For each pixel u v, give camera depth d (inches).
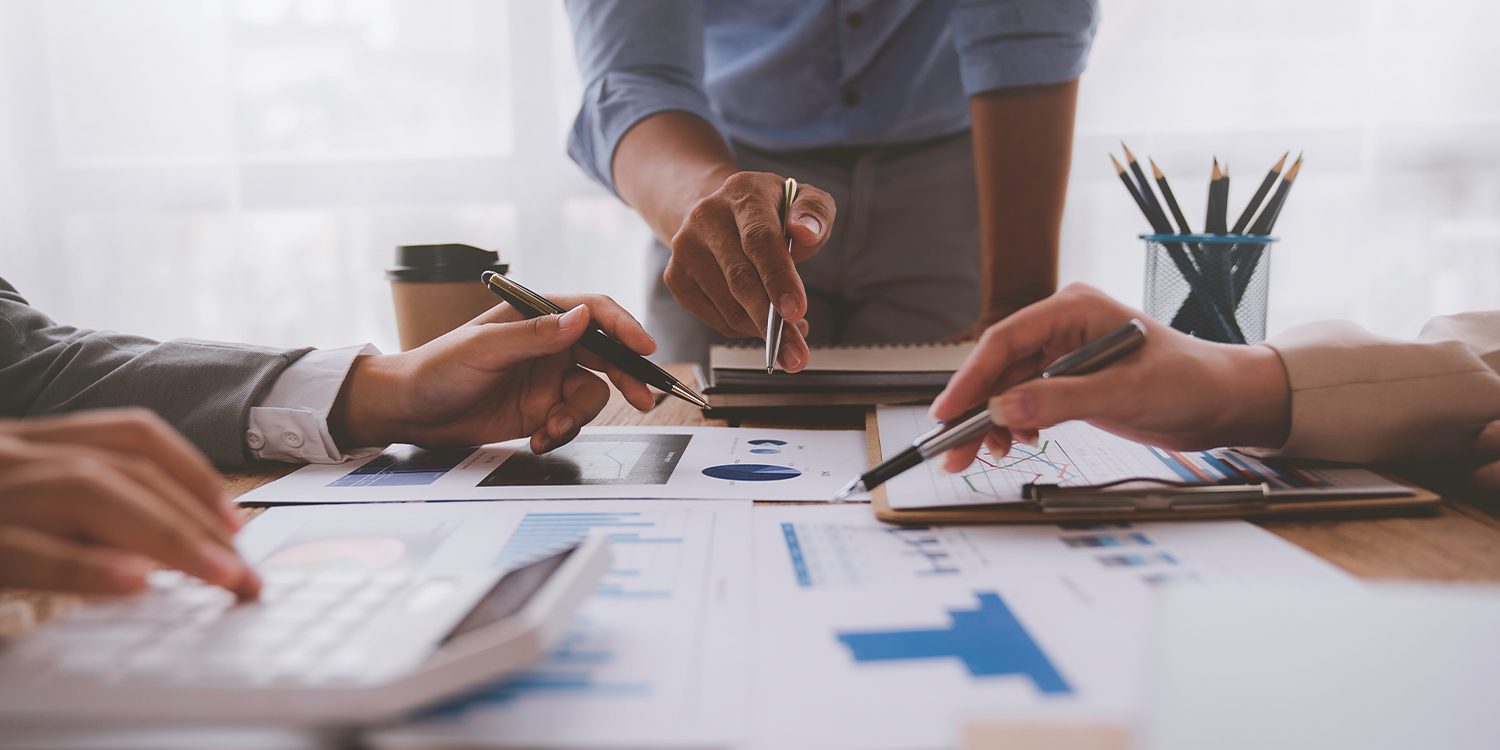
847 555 18.1
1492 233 78.9
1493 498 21.1
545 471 24.8
